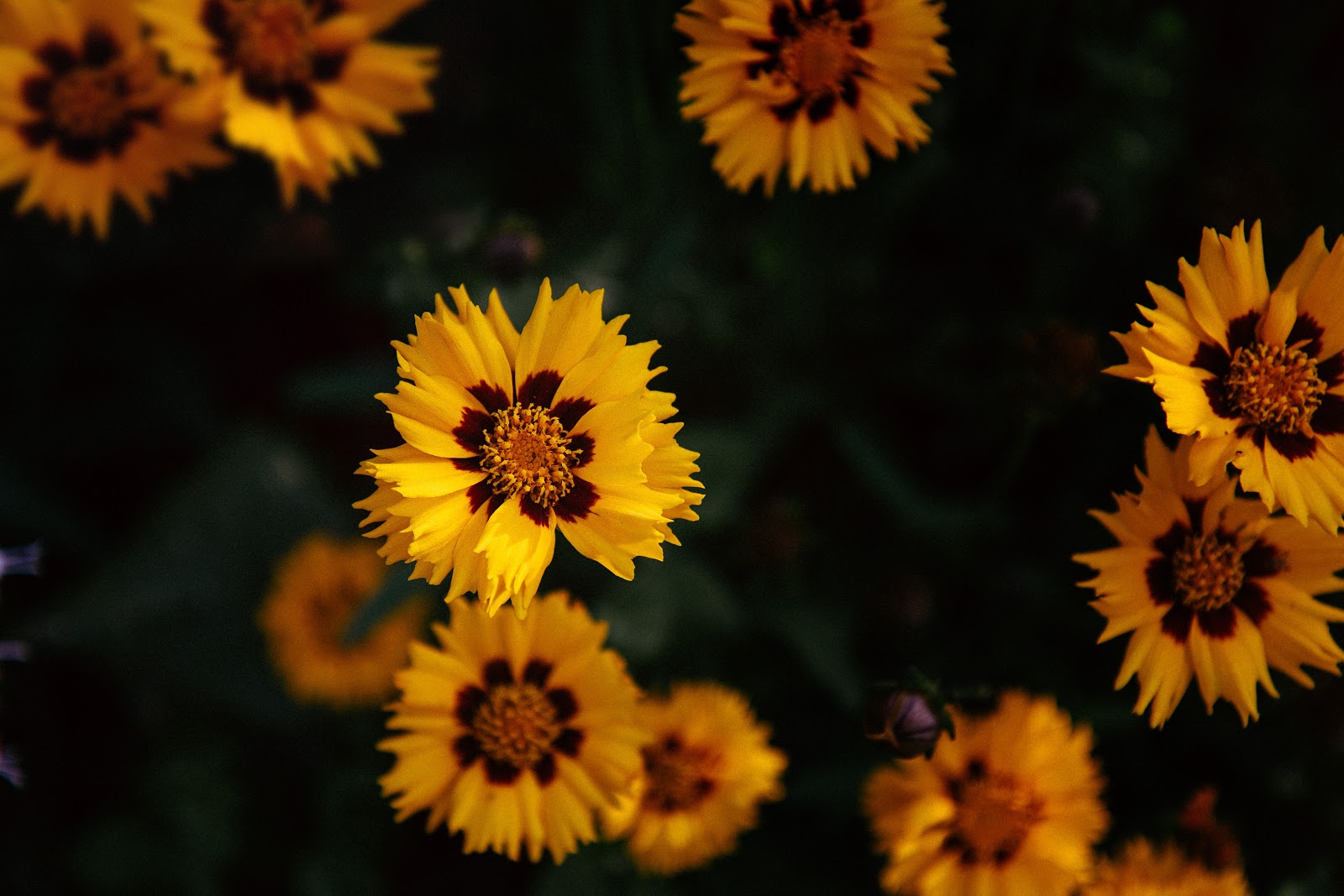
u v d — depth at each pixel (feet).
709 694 1.74
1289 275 1.60
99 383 2.04
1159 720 1.61
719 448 1.88
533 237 1.75
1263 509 1.62
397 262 1.78
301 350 2.08
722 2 1.65
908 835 1.72
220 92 1.73
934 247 2.00
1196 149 2.00
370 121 1.77
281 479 2.01
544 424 1.55
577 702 1.63
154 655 1.95
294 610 1.88
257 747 1.97
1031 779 1.72
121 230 1.96
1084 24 1.88
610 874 1.84
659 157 1.86
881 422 2.01
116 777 1.98
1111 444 1.94
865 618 1.94
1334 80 2.05
